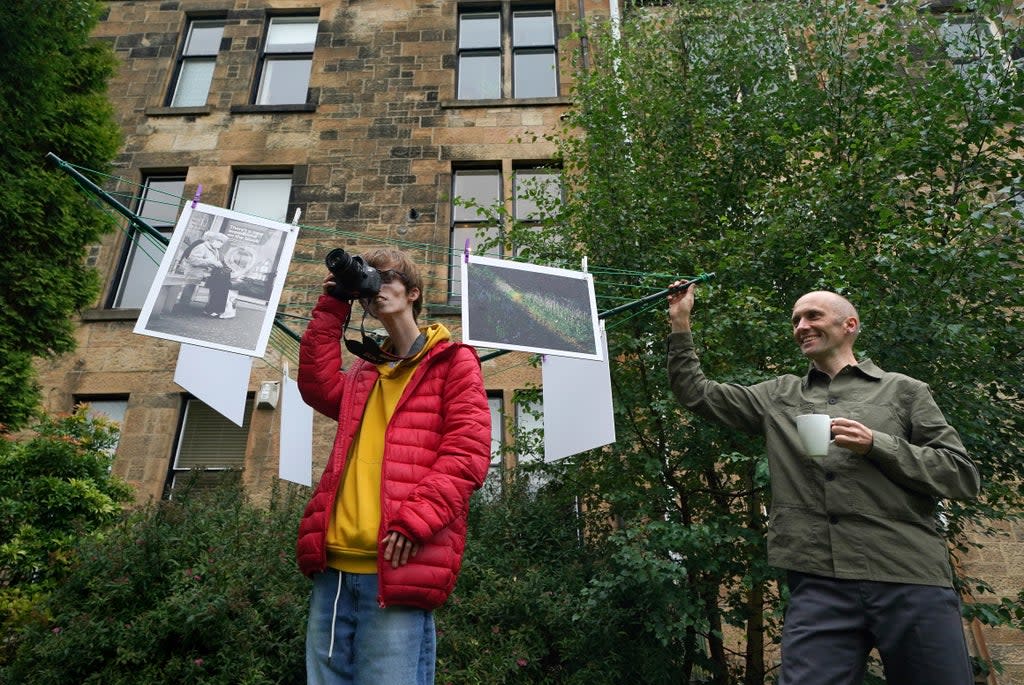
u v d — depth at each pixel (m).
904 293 4.79
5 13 5.66
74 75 6.72
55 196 5.89
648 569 4.82
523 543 5.91
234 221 3.21
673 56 7.25
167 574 5.00
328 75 11.20
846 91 6.40
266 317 3.04
